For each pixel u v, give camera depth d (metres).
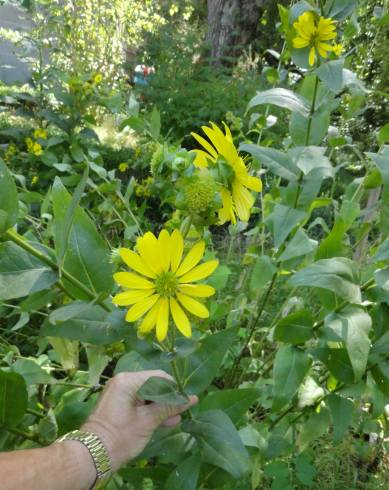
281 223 0.48
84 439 0.33
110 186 0.74
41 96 1.44
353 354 0.37
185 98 2.10
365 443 0.77
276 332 0.46
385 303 0.43
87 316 0.37
